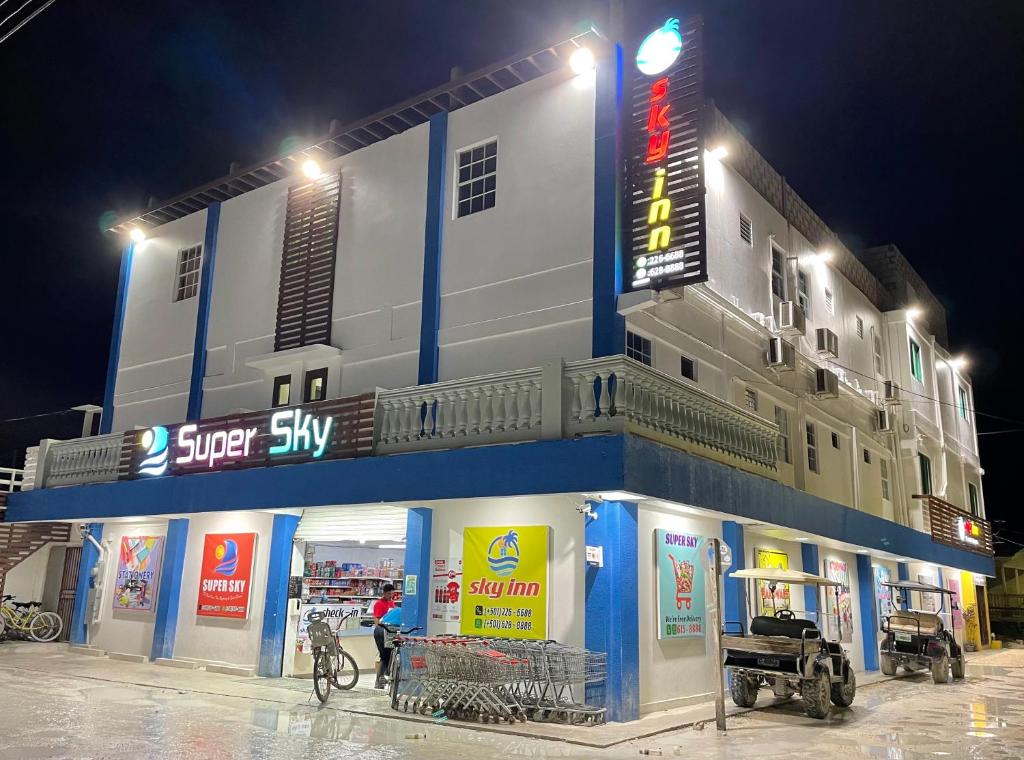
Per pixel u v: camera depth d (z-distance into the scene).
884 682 17.50
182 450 15.50
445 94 14.70
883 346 24.34
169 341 18.39
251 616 14.59
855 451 20.19
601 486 10.03
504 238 13.52
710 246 14.87
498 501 12.11
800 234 19.31
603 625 10.52
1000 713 12.95
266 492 13.69
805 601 17.09
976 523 27.56
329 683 11.63
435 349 13.78
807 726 11.26
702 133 12.02
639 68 12.91
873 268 26.53
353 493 12.47
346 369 15.00
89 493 16.77
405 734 9.45
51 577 20.95
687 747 9.38
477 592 11.98
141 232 19.97
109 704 11.04
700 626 12.68
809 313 19.09
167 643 15.62
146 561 16.75
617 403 10.44
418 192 14.84
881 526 19.45
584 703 10.43
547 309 12.70
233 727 9.59
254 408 16.25
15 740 8.43
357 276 15.35
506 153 13.91
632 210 12.45
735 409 13.23
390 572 16.81
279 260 16.73
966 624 29.06
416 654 10.93
